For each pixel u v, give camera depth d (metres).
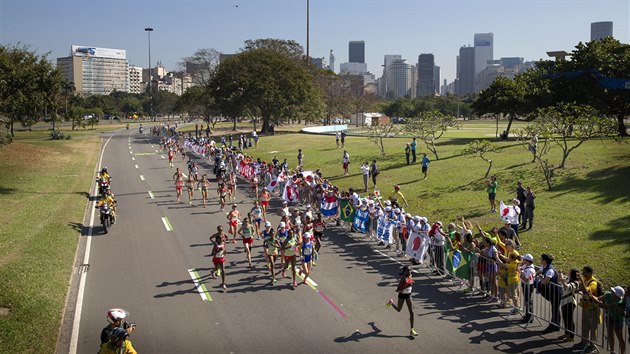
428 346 12.66
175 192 35.97
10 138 47.09
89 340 13.11
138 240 23.11
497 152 41.84
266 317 14.51
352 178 37.78
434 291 16.41
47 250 20.36
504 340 12.95
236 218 22.64
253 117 97.50
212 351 12.48
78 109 121.81
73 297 16.09
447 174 35.09
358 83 182.12
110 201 26.00
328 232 24.23
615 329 11.67
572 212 23.58
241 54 91.44
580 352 12.22
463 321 14.12
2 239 21.53
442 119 42.72
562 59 53.00
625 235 19.58
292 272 16.98
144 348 12.62
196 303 15.56
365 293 16.30
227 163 46.44
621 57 47.34
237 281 17.52
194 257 20.38
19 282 16.31
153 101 182.00
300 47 119.38
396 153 47.75
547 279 13.41
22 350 12.16
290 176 32.84
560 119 31.03
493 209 25.33
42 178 41.09
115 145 76.50
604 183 27.81
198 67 123.00
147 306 15.34
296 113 89.88
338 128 101.56
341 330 13.63
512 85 52.69
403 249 20.22
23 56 53.94
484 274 15.73
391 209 21.45
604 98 47.69
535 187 28.89
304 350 12.52
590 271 12.82
